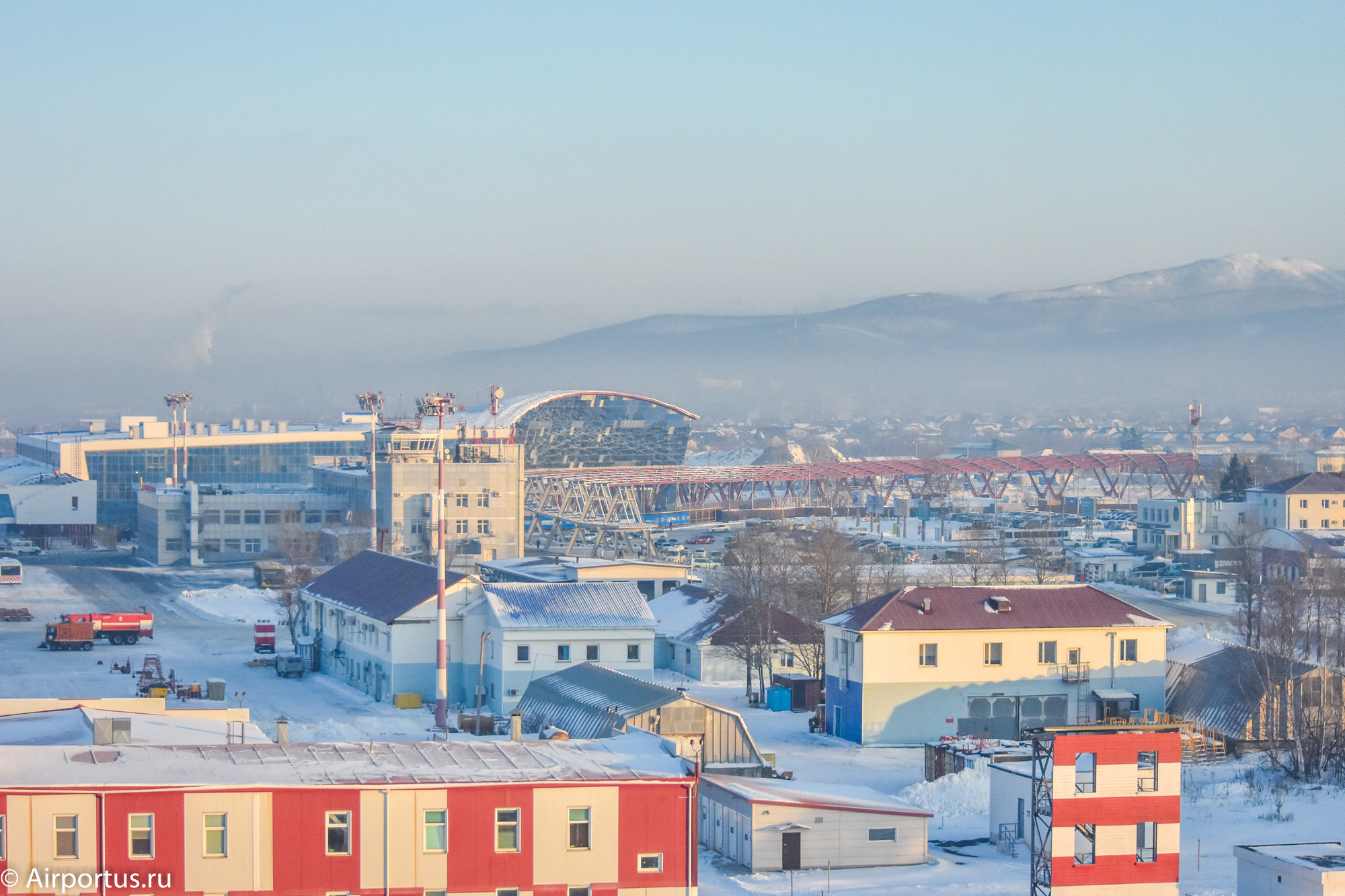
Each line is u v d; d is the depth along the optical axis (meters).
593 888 64.19
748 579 172.62
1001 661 130.25
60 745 67.88
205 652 181.12
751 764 104.62
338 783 62.25
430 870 62.53
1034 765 73.19
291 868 61.12
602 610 144.75
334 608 163.38
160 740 75.56
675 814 65.06
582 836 64.25
